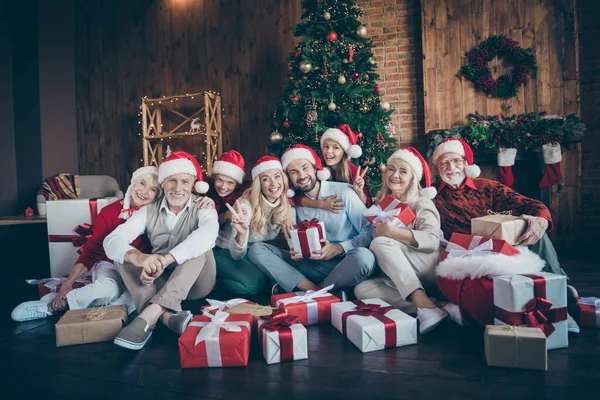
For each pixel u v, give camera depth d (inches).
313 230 77.1
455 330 66.3
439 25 165.0
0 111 179.5
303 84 142.4
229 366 55.6
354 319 61.4
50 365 57.6
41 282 84.4
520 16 158.7
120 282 77.1
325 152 108.4
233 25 192.1
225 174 93.6
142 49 204.8
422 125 170.4
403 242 71.3
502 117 152.9
